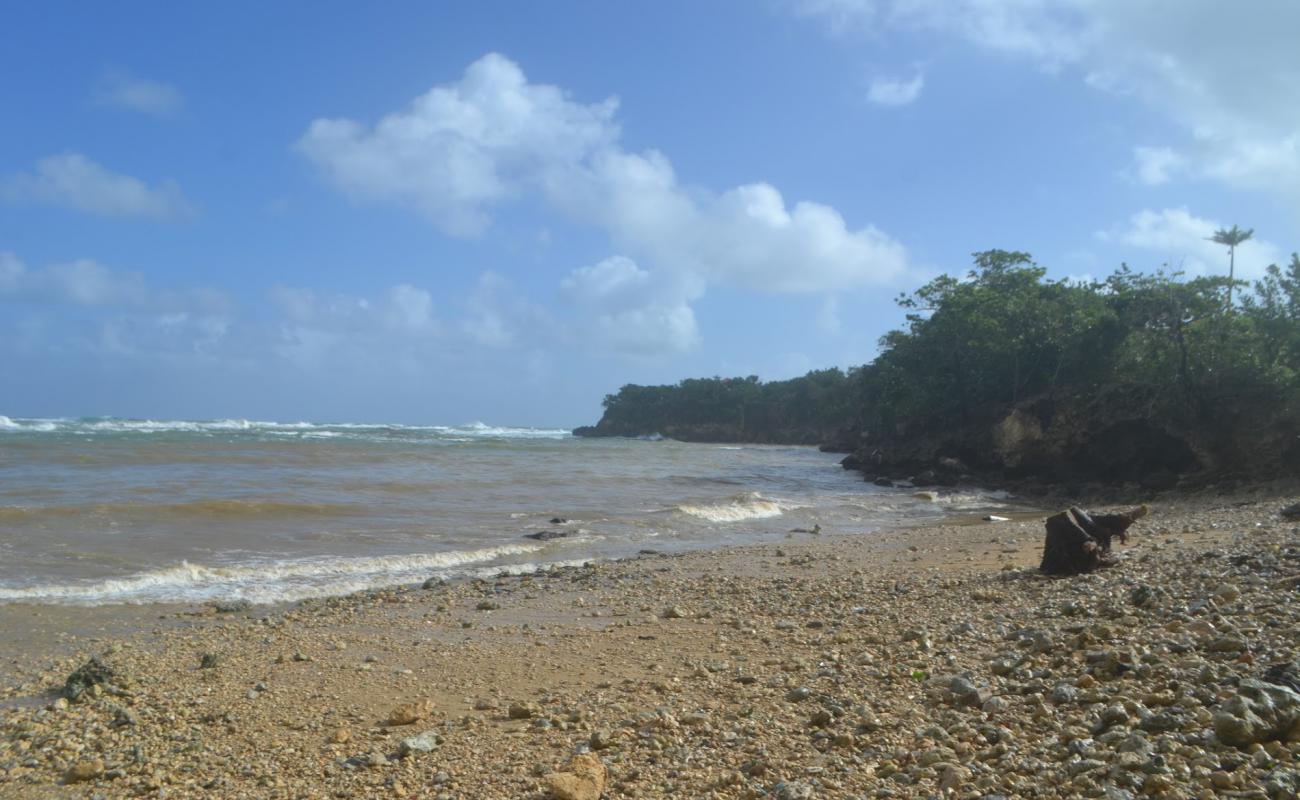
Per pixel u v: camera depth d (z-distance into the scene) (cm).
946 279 6975
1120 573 1266
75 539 1908
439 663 1016
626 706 791
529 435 15688
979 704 693
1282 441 3997
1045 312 5997
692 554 2072
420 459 4788
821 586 1443
